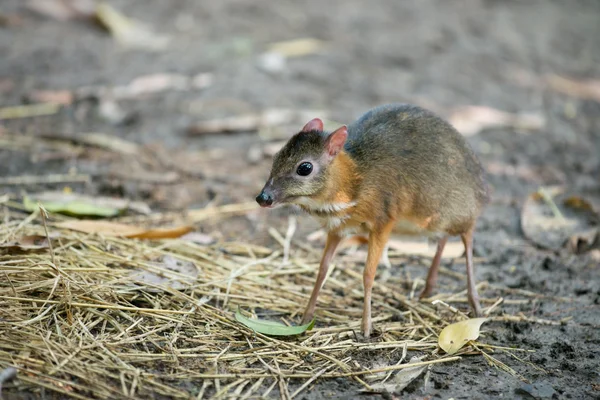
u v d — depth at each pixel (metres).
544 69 20.31
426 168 8.95
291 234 11.54
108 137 14.55
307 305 8.97
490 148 15.44
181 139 14.90
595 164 14.89
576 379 8.00
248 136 15.27
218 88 17.34
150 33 20.62
